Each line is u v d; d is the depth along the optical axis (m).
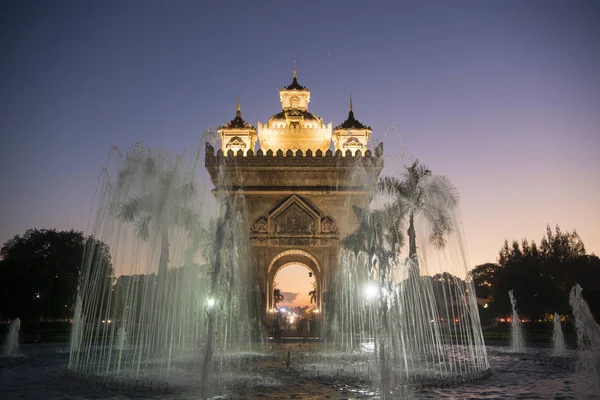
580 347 23.31
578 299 21.61
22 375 21.41
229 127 59.22
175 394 16.36
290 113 63.78
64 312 58.69
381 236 31.73
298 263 56.97
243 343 40.84
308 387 17.95
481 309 63.00
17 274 51.25
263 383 18.89
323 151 62.22
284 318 67.88
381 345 20.44
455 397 15.92
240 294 49.62
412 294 38.12
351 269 50.56
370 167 50.50
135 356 30.66
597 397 15.99
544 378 20.47
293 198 52.72
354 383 18.95
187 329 33.78
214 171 53.53
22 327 55.19
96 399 15.46
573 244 78.12
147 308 37.78
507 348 37.72
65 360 28.27
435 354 32.41
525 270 55.81
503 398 15.74
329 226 52.22
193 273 33.50
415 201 38.41
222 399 15.58
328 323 49.28
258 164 53.66
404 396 16.11
